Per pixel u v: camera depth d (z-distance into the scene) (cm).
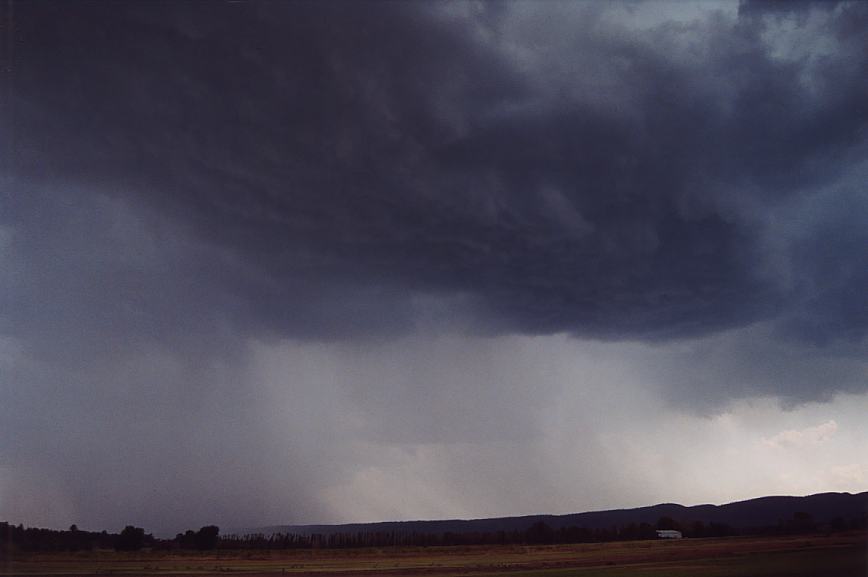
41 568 3375
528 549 4728
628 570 2942
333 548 4841
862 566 2664
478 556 4250
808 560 2866
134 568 3422
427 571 3266
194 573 3212
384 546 5125
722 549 3588
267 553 4509
